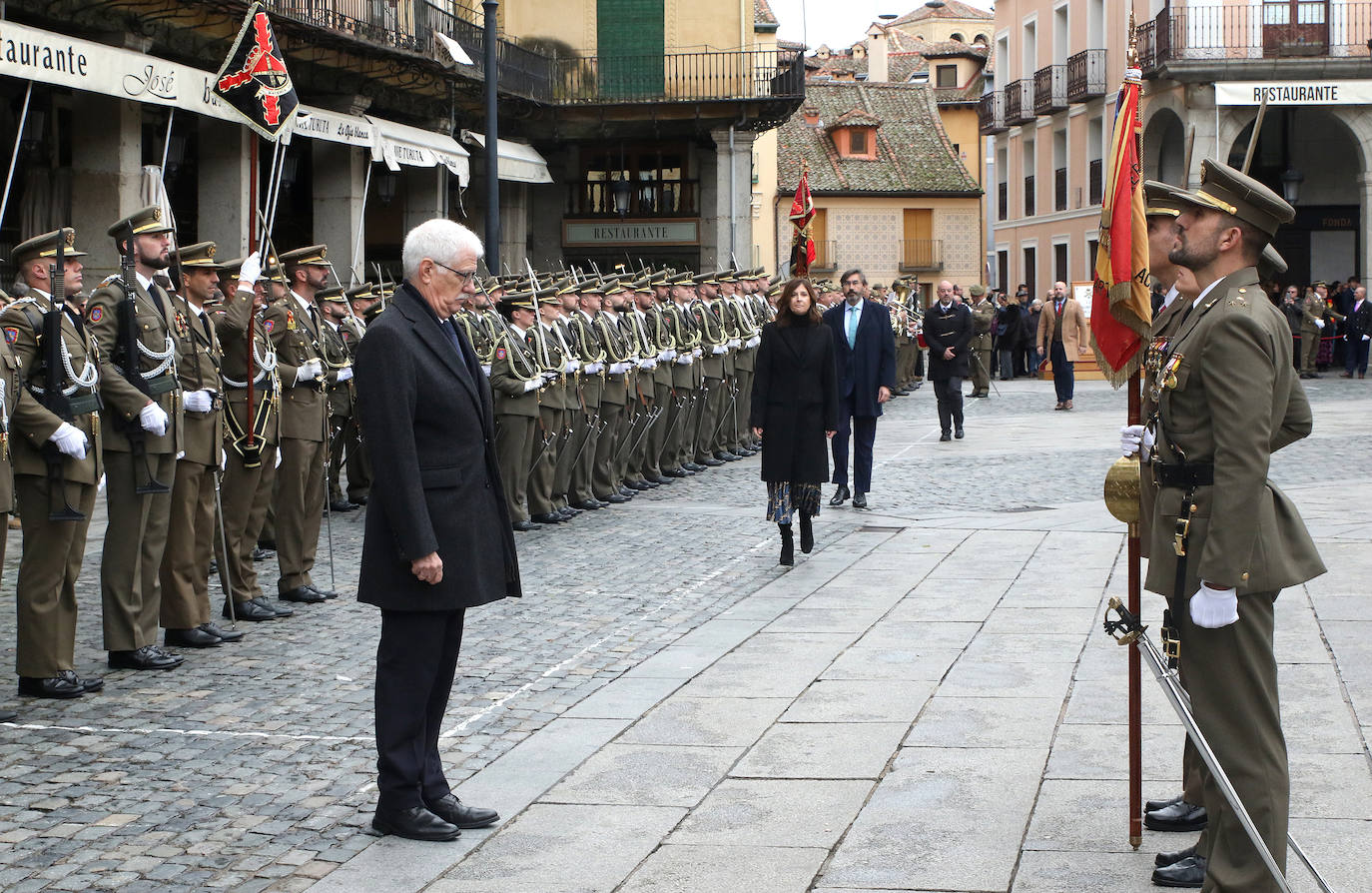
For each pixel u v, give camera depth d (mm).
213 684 7988
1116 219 5023
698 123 33000
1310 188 38031
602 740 6773
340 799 6047
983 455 18750
